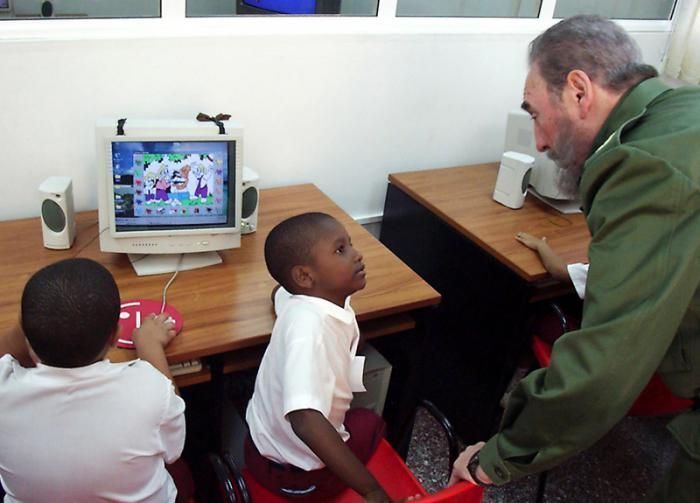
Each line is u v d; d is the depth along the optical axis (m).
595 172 1.08
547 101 1.20
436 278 2.26
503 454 1.12
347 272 1.24
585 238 2.03
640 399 1.77
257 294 1.59
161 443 1.12
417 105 2.36
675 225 0.97
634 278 0.98
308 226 1.24
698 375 1.21
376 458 1.49
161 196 1.60
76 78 1.74
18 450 1.03
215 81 1.94
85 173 1.88
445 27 2.30
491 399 2.11
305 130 2.18
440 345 2.33
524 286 1.88
